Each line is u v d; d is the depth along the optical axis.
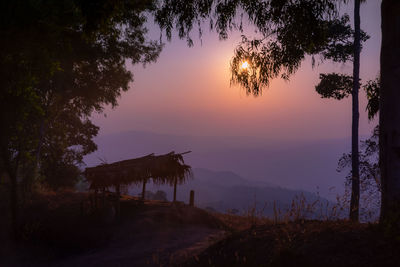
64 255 13.77
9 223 16.56
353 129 17.59
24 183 21.88
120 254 11.77
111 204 18.53
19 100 14.04
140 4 11.03
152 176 21.94
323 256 4.72
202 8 9.02
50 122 28.89
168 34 9.23
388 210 5.16
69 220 17.88
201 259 6.92
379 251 4.46
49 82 23.53
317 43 8.77
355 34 17.80
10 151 18.17
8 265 12.28
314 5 8.23
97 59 24.97
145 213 18.08
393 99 5.55
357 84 17.83
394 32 5.68
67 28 11.76
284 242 5.56
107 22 9.73
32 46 11.09
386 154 5.49
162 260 9.21
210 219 17.64
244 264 5.57
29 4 9.55
